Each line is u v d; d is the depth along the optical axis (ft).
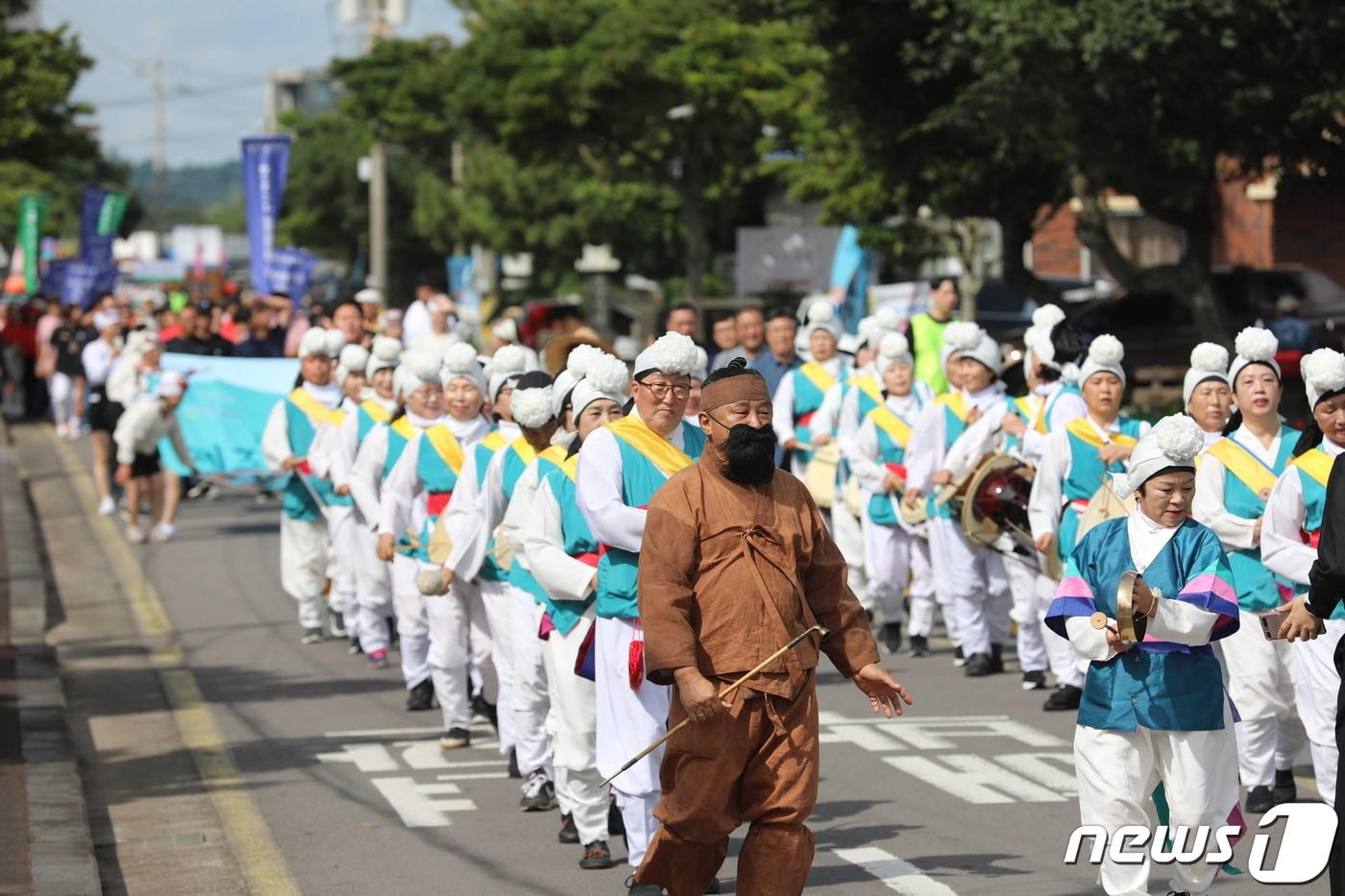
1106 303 174.60
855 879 53.11
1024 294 169.89
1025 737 73.41
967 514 83.30
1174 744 46.37
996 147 151.64
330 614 106.22
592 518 49.83
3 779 65.21
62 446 196.44
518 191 360.28
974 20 124.88
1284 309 160.97
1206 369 62.69
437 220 403.34
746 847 42.24
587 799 55.06
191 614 108.17
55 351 204.44
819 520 44.06
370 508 79.61
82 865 53.78
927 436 89.45
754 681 41.65
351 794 65.46
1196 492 59.21
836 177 193.67
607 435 50.55
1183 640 46.06
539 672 61.52
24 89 280.51
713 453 43.09
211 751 72.90
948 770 67.46
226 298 223.30
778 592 42.27
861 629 43.62
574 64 250.98
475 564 65.10
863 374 97.14
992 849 56.13
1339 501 45.73
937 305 106.32
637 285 391.86
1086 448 74.13
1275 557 55.21
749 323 106.63
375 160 358.84
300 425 98.58
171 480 136.15
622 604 50.39
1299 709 56.95
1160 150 128.16
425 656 79.66
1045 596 79.00
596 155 272.10
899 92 150.30
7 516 143.02
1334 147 129.08
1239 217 231.91
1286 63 119.96
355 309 114.93
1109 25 113.09
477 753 71.97
